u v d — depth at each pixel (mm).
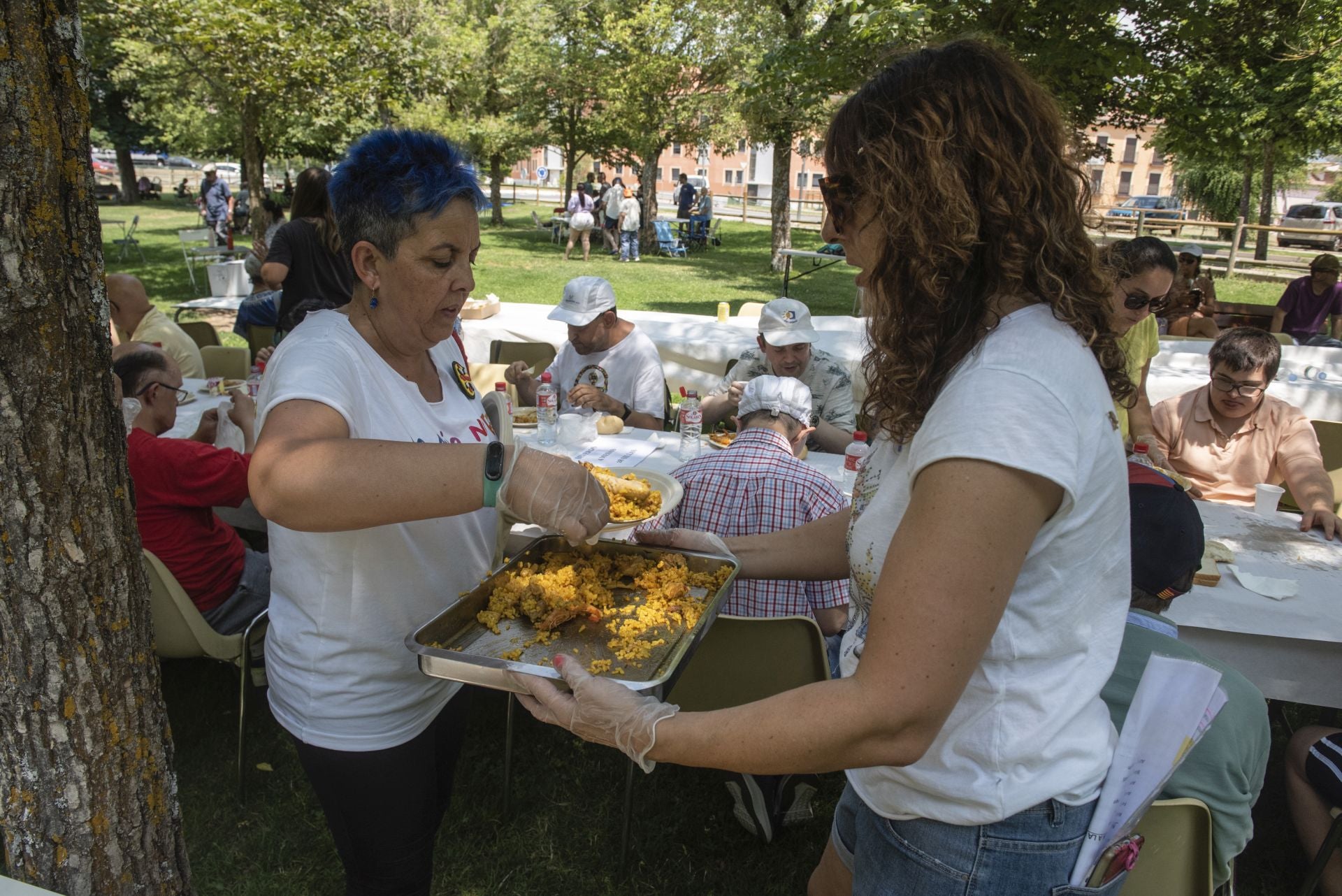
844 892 1425
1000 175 888
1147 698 1119
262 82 8789
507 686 1202
